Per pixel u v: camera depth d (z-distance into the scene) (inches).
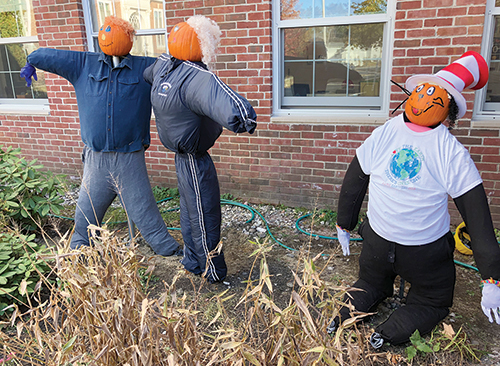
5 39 229.9
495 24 150.4
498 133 152.9
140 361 67.9
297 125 180.2
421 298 101.1
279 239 160.9
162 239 141.3
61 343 71.7
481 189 88.9
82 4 206.5
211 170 117.2
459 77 93.4
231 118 90.4
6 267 107.7
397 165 94.0
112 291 72.0
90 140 126.2
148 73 120.3
